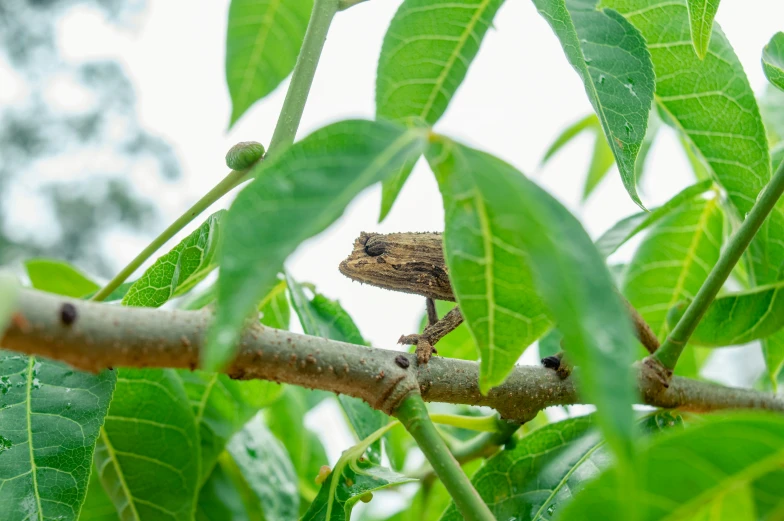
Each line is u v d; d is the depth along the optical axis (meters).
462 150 0.34
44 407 0.40
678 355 0.44
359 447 0.43
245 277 0.32
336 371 0.39
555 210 0.34
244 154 0.39
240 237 0.33
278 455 0.53
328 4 0.41
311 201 0.33
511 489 0.44
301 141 0.34
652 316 0.52
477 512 0.37
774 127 0.62
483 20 0.46
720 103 0.46
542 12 0.41
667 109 0.47
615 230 0.50
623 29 0.43
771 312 0.46
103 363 0.36
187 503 0.46
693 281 0.52
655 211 0.49
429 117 0.47
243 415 0.49
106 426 0.46
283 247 0.33
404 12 0.46
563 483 0.43
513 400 0.42
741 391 0.45
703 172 0.55
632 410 0.30
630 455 0.29
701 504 0.34
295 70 0.41
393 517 0.55
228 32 0.50
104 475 0.46
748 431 0.33
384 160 0.34
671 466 0.33
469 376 0.41
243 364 0.38
